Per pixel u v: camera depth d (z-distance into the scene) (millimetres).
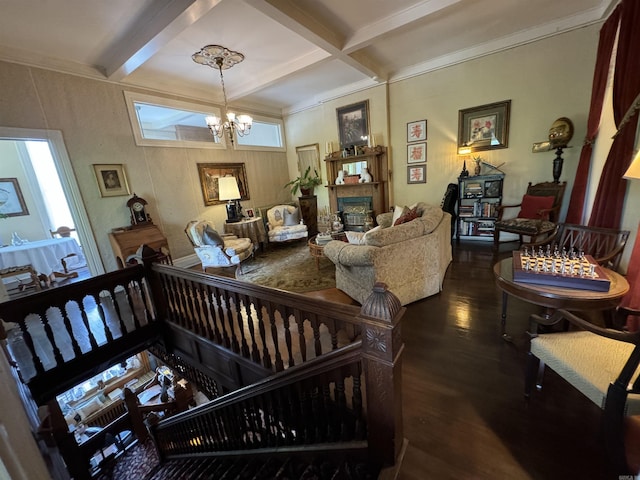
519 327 2199
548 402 1485
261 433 1640
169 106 4328
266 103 5793
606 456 1185
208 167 4957
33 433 606
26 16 2395
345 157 5414
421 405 1533
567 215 3545
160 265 2494
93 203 3588
